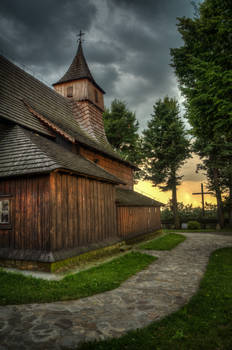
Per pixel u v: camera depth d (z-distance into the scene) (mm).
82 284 6539
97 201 12055
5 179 9633
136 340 3580
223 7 10281
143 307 5023
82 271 8117
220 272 7754
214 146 26203
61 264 8414
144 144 33156
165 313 4695
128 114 33656
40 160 9070
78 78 21031
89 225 11047
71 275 7355
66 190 9594
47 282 6715
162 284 6715
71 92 21438
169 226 32281
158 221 23766
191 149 31672
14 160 9539
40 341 3645
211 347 3414
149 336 3709
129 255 11102
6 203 9609
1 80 13492
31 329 4027
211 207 34188
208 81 10102
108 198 13312
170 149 31266
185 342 3545
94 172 11664
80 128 19109
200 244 15297
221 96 9953
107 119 33875
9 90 13570
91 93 21500
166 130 32344
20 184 9273
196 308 4805
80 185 10672
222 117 10555
